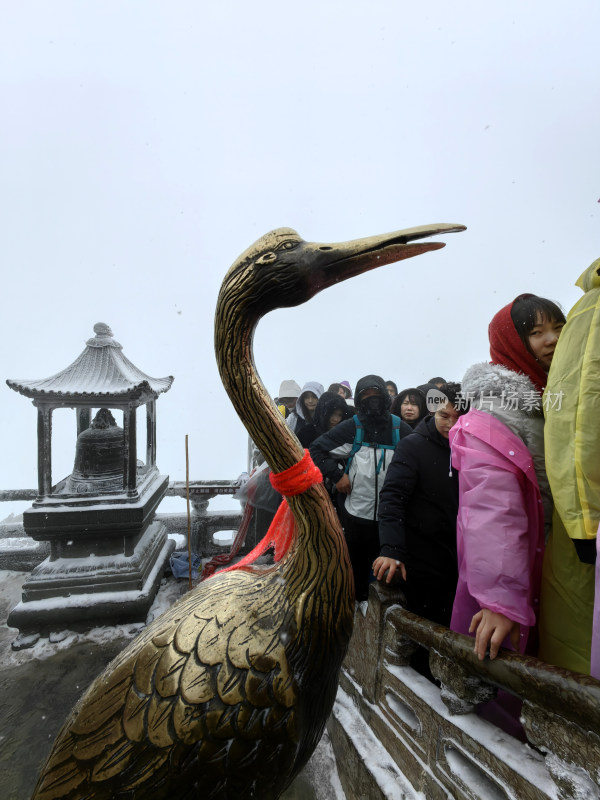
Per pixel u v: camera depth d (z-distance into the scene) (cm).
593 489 101
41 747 228
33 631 329
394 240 122
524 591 119
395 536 187
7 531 470
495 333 151
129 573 354
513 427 133
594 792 94
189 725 99
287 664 108
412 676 167
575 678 97
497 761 120
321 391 401
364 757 170
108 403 352
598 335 102
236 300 121
